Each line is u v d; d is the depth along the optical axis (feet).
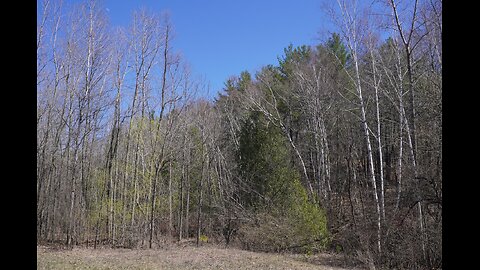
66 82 76.43
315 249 62.85
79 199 81.41
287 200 67.67
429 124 51.52
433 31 50.55
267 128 76.59
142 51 128.36
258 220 68.90
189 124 89.92
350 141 82.12
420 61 65.36
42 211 78.69
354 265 53.06
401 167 58.80
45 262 43.78
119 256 55.16
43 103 78.84
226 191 82.43
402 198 59.31
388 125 80.53
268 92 101.19
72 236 71.87
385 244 53.83
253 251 65.51
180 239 81.92
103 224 81.71
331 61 94.79
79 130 73.77
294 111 100.99
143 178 82.07
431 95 51.08
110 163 78.79
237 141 94.17
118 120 82.02
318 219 63.77
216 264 48.11
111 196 76.33
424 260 50.01
